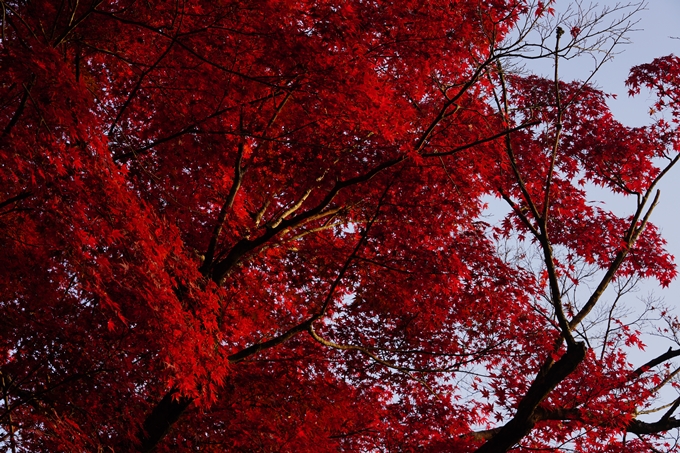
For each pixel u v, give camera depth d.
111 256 6.72
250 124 8.97
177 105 8.63
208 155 9.02
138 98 8.90
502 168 11.58
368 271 10.85
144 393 8.09
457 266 10.06
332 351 11.32
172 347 6.75
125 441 7.31
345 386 10.49
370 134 9.23
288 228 9.86
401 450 10.36
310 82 7.73
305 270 11.21
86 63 8.87
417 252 10.23
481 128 10.41
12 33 7.59
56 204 6.18
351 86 7.70
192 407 8.80
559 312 10.18
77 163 6.18
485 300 10.84
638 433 10.67
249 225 9.98
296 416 9.13
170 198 8.85
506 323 11.16
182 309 7.02
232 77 8.17
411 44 8.68
